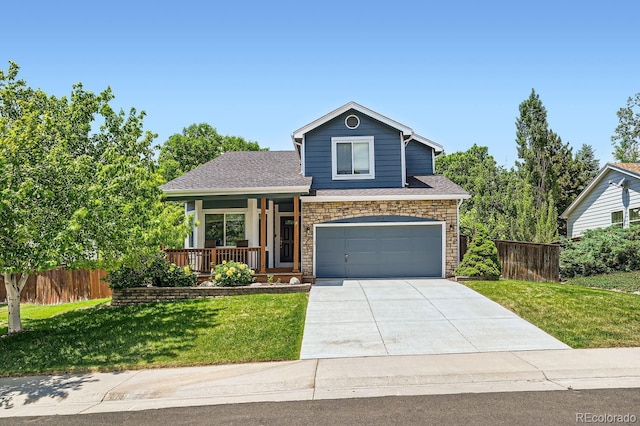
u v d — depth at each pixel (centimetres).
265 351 892
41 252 896
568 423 543
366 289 1485
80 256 1012
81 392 733
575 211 2725
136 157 1452
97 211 1020
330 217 1733
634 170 2169
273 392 706
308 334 999
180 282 1501
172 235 1331
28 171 971
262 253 1623
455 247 1706
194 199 1639
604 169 2356
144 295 1463
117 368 848
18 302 1205
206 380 759
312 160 1834
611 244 1819
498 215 2692
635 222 2152
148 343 980
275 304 1267
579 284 1642
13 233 883
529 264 1739
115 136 1475
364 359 832
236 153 2266
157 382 762
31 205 962
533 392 659
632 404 602
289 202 1953
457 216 1712
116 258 1113
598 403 607
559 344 893
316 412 609
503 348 875
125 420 615
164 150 3778
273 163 2053
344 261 1730
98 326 1168
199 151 4028
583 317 1062
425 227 1725
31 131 1031
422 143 2078
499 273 1611
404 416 581
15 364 898
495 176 3294
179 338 1003
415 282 1603
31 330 1194
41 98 1352
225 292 1452
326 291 1459
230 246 1844
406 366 782
